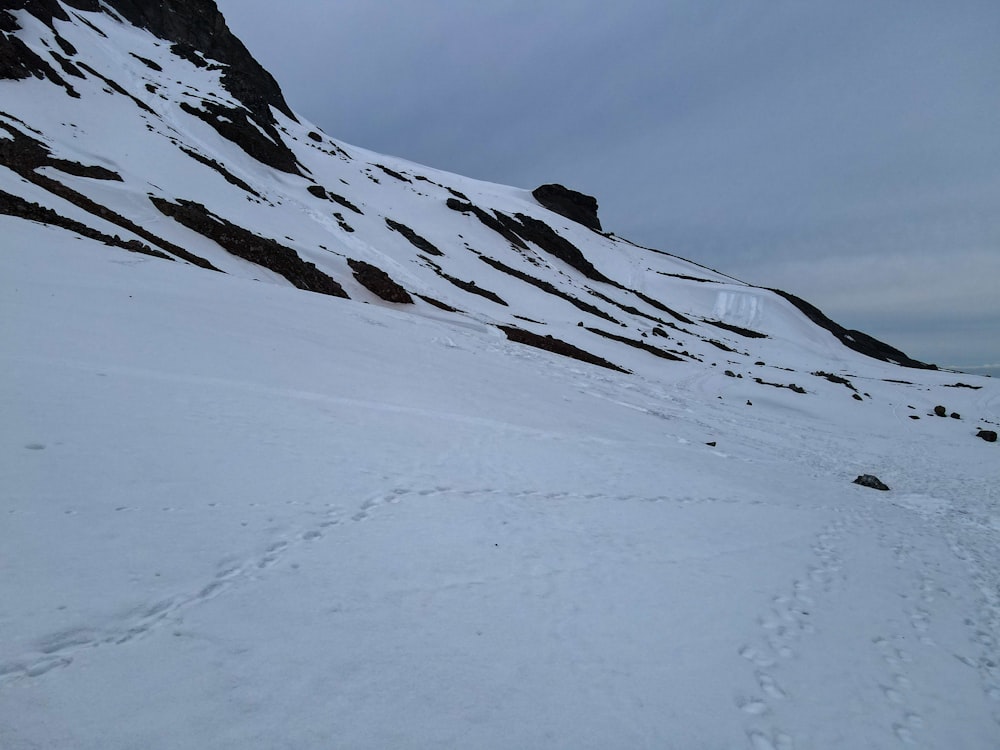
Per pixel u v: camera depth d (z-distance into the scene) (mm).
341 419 7992
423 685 2961
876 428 28125
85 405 5785
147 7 84688
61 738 2195
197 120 53906
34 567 3145
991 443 26562
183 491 4590
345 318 17047
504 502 6348
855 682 4141
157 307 11156
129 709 2406
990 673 4797
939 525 10953
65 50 49781
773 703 3592
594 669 3467
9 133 26859
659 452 11422
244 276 23359
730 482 10086
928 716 3922
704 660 3895
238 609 3268
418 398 10703
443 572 4320
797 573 6129
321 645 3102
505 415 11344
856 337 101750
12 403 5309
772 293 100125
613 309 65938
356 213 54062
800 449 18953
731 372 39969
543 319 44719
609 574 4930
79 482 4250
